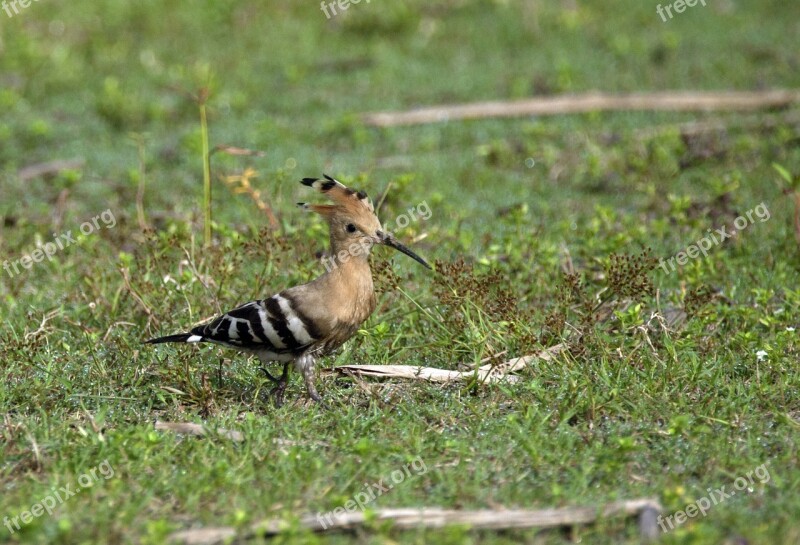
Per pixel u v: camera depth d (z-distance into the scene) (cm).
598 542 797
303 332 995
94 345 1139
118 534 802
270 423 984
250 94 2073
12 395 1044
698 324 1138
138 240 1395
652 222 1455
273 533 795
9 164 1756
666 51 2186
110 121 1952
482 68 2172
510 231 1423
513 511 824
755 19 2400
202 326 1046
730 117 1892
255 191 1429
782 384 1038
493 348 1116
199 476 880
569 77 2044
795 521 802
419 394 1055
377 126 1925
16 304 1247
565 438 945
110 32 2338
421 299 1223
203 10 2419
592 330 1116
